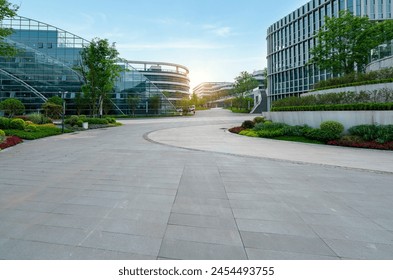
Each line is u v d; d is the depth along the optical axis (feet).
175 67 299.99
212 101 389.39
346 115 45.80
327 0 125.39
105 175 20.80
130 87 153.79
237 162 26.84
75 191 16.34
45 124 73.67
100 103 96.17
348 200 14.94
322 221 11.86
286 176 20.90
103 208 13.37
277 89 164.55
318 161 27.63
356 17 72.59
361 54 72.64
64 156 30.14
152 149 36.19
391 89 44.73
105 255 8.87
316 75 132.16
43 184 17.94
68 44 140.36
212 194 15.94
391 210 13.38
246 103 219.41
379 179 20.07
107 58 88.02
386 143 37.58
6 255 8.86
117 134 59.77
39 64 136.98
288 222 11.71
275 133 52.03
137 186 17.58
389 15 119.03
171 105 165.48
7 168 23.31
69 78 139.13
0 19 52.08
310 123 52.65
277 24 161.89
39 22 137.80
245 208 13.52
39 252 9.03
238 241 9.86
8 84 133.18
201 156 30.45
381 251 9.22
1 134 41.47
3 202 14.20
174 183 18.45
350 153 33.63
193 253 9.02
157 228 11.00
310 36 135.85
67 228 10.93
